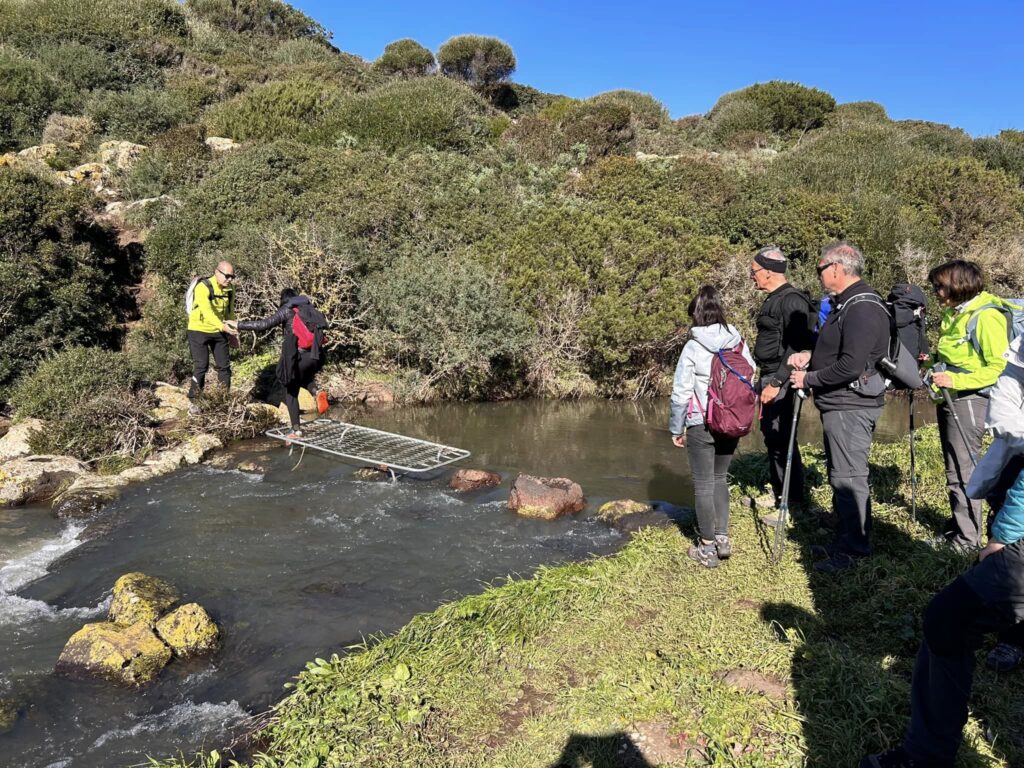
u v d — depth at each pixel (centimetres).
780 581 426
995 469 242
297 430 786
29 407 771
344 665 355
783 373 479
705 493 440
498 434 884
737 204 1456
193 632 395
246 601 444
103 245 1139
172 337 998
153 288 1166
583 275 1096
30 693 357
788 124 2512
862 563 430
